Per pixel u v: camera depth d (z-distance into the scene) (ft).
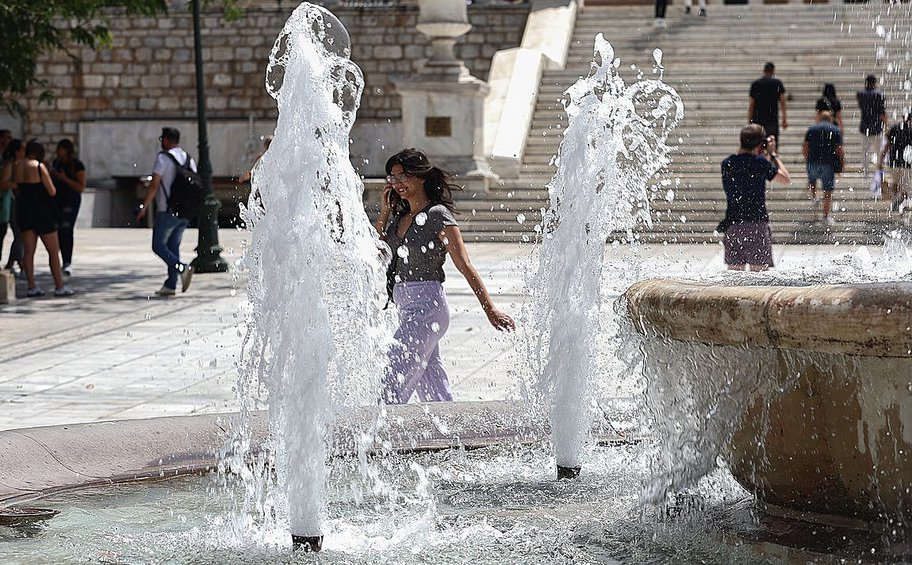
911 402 16.80
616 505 22.41
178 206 65.36
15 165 66.49
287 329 20.11
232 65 147.95
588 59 126.52
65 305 62.64
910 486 17.40
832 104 90.33
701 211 95.96
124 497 23.12
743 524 19.42
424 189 29.43
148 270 81.05
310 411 19.98
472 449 26.55
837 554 17.65
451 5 105.29
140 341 50.21
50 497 22.97
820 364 17.48
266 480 24.02
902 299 16.11
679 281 20.38
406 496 23.35
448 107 104.83
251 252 20.51
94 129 146.92
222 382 40.22
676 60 124.26
